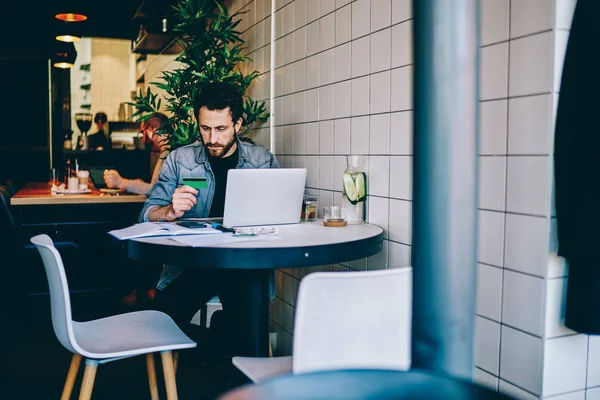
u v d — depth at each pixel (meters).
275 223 2.40
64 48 6.50
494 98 1.87
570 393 1.79
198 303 2.82
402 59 2.33
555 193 1.68
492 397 0.63
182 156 2.88
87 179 4.79
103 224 4.66
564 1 1.65
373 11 2.52
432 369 0.69
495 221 1.88
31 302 4.46
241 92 3.58
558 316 1.74
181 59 3.64
